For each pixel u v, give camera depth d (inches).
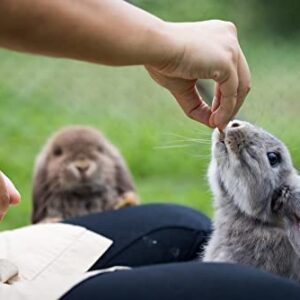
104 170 185.6
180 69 81.3
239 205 131.1
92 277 75.4
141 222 136.8
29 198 243.4
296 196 127.5
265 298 71.2
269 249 127.8
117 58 74.3
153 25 77.2
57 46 69.2
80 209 184.7
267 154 130.4
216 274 73.9
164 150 266.8
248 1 262.7
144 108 272.8
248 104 159.5
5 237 120.0
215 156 133.3
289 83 184.5
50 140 196.5
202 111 98.2
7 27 66.1
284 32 254.5
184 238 137.4
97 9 71.2
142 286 72.1
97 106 291.0
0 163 269.7
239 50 86.3
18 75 319.9
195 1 263.6
